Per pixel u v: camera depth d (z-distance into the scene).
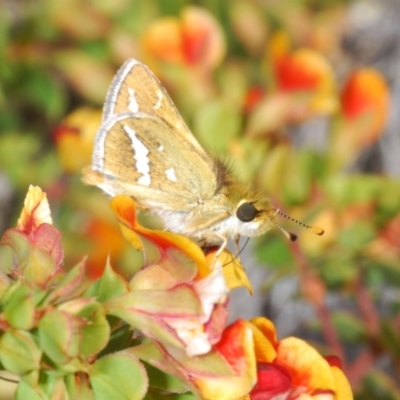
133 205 0.12
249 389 0.11
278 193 0.17
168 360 0.12
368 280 0.17
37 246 0.12
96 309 0.11
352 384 0.17
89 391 0.12
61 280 0.12
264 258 0.17
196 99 0.18
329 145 0.18
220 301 0.12
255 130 0.18
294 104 0.18
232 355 0.11
